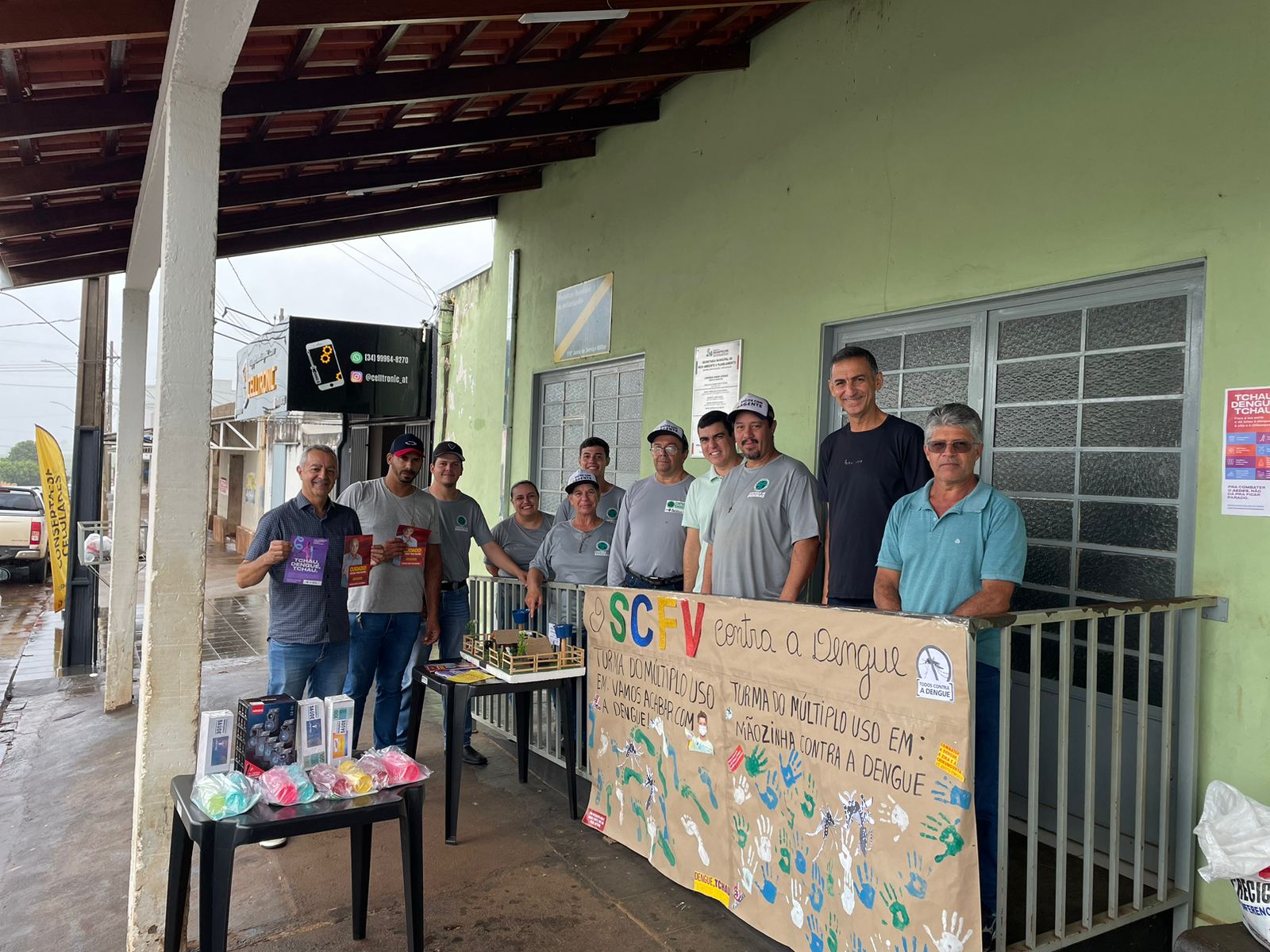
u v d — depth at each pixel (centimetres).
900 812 234
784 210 482
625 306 623
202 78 290
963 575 269
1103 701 330
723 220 528
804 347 466
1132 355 330
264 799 249
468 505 505
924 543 280
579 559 468
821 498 373
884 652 241
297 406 888
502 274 807
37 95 394
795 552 345
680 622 324
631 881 333
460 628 501
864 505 334
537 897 319
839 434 356
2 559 1502
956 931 220
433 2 352
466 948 285
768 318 491
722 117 532
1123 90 325
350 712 284
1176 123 308
